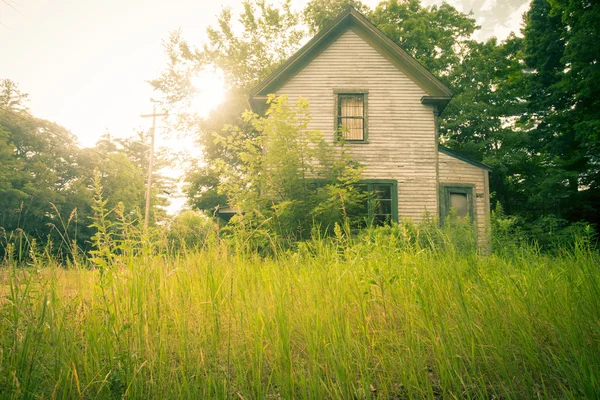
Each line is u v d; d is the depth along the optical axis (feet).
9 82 132.36
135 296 10.02
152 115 96.02
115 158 148.46
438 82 48.37
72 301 10.06
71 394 7.98
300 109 36.19
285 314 9.25
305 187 33.55
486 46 90.99
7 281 10.05
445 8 94.32
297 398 7.93
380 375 8.38
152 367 8.46
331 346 8.55
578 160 74.13
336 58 50.16
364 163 47.93
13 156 122.21
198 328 9.36
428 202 47.50
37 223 92.68
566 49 64.23
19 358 8.08
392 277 10.80
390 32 86.22
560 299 10.44
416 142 48.52
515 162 75.61
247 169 36.76
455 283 10.75
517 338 9.20
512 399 7.88
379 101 49.19
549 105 75.77
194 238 14.79
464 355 9.01
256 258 14.43
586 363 7.85
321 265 11.96
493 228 26.50
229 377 8.40
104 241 10.73
